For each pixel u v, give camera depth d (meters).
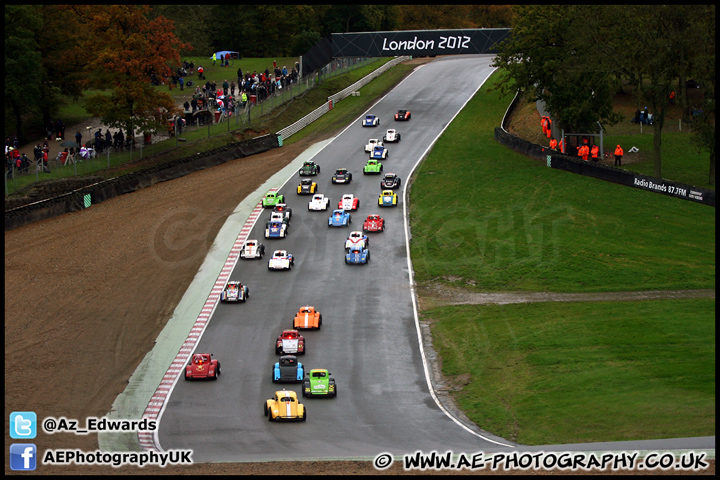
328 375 53.19
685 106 123.31
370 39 144.75
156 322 66.75
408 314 68.56
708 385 48.00
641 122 127.75
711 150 94.75
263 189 102.25
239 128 125.00
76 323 66.00
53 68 122.00
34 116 127.25
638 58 100.81
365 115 142.88
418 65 187.12
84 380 56.28
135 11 107.94
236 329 65.38
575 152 111.31
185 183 103.88
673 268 74.81
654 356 54.25
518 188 97.88
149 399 52.94
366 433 45.81
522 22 109.56
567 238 82.56
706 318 61.50
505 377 54.66
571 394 49.66
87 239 84.00
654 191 94.56
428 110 145.38
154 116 110.94
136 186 100.00
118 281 74.75
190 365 56.38
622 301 67.94
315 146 123.50
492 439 44.41
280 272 78.00
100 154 107.56
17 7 111.19
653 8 94.44
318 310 69.25
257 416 49.31
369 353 60.62
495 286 73.75
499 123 135.25
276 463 39.78
